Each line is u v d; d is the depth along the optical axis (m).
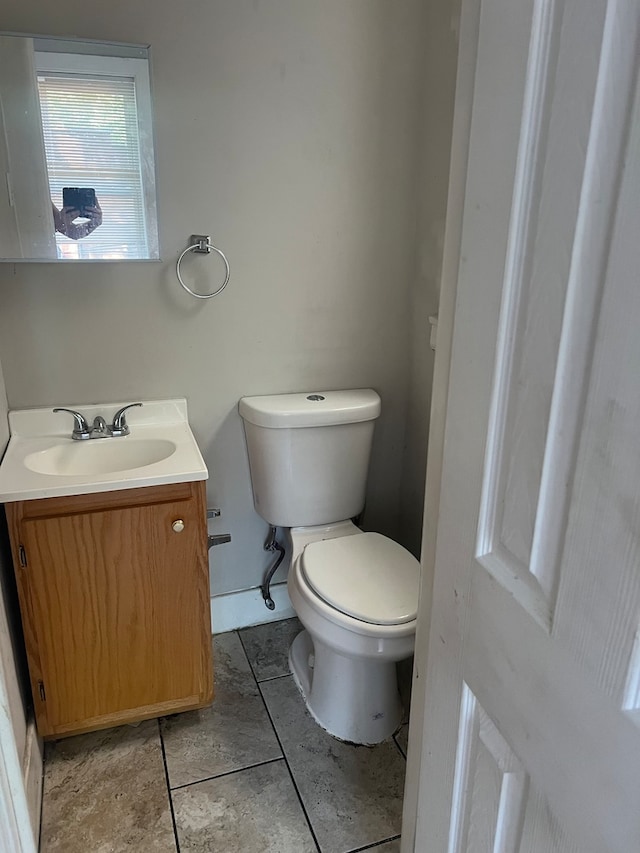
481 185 0.65
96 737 1.68
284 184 1.75
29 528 1.40
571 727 0.58
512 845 0.72
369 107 1.76
